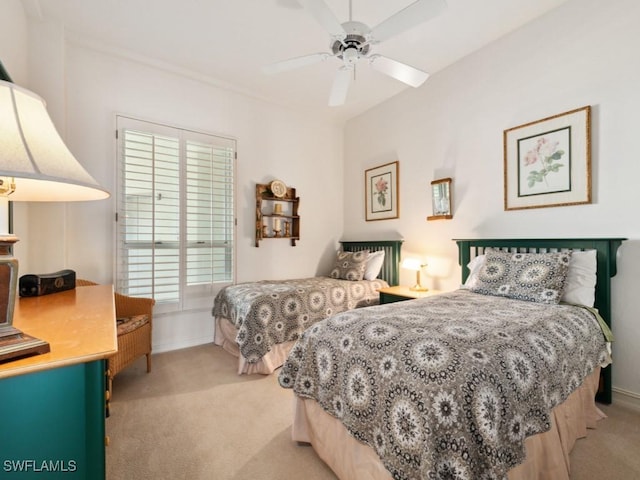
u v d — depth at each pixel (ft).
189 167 10.55
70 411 2.43
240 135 11.78
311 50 9.14
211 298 11.05
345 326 4.95
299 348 5.48
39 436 2.34
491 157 9.02
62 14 7.69
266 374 8.39
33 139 2.34
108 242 9.16
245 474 4.78
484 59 9.13
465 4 7.44
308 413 5.25
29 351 2.42
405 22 5.55
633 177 6.50
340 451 4.52
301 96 12.05
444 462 3.14
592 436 5.52
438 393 3.34
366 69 10.23
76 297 5.46
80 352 2.54
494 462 3.12
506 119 8.65
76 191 3.31
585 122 7.10
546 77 7.82
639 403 6.40
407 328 4.46
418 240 11.27
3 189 2.64
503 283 7.13
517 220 8.42
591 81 7.07
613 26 6.75
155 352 9.97
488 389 3.38
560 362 4.53
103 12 7.63
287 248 13.08
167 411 6.55
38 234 7.79
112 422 6.12
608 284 6.57
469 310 5.59
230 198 11.41
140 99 9.71
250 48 9.06
